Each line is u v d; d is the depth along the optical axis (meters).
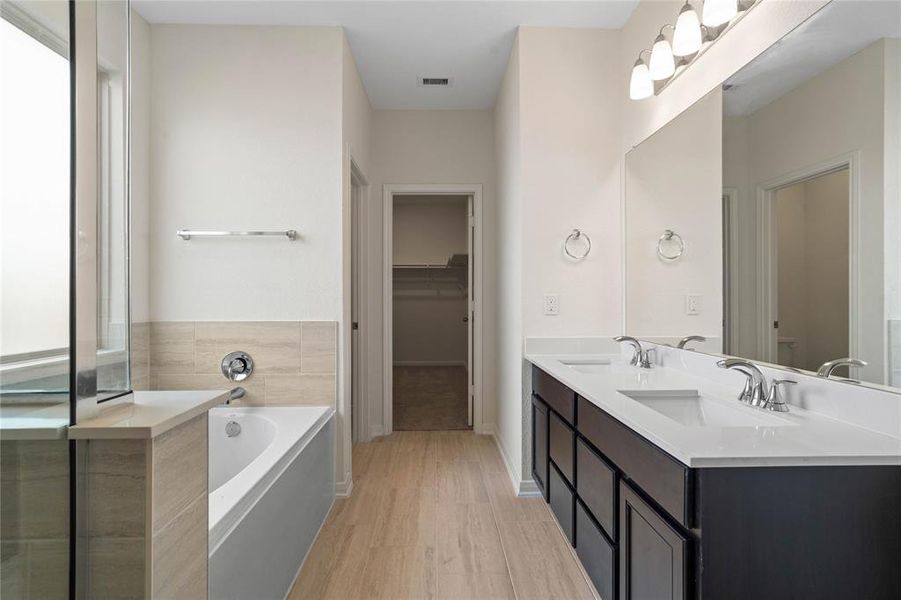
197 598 0.97
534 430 2.43
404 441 3.46
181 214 2.53
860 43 1.11
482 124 3.63
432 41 2.70
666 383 1.70
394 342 7.12
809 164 1.27
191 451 0.95
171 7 2.38
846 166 1.15
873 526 0.92
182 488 0.91
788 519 0.90
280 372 2.54
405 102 3.50
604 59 2.57
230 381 2.53
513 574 1.80
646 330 2.27
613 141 2.56
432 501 2.45
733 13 1.45
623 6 2.37
